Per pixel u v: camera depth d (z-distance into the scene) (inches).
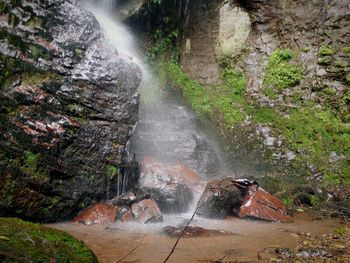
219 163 378.0
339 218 293.3
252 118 429.4
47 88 251.0
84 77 265.4
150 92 428.1
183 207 282.5
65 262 127.7
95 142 262.8
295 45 436.5
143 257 188.1
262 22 450.9
